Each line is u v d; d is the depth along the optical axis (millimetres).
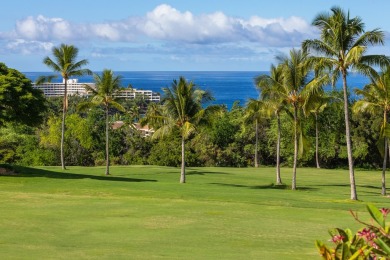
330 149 80250
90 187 36781
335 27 34688
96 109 87000
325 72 36094
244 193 36812
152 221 22922
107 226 21312
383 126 41312
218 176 56000
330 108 78562
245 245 17812
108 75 56562
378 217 5180
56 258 14188
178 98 46875
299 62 42688
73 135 82750
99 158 84250
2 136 81938
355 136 79562
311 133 81375
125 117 95125
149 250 16188
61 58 58656
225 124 84688
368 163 83938
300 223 23391
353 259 5129
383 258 5180
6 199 29625
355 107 43625
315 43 35438
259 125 85250
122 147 86125
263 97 46406
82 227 20938
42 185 37375
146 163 82562
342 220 24578
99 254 15141
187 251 16203
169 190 36281
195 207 27984
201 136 82562
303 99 43656
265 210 27688
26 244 16812
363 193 42562
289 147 81000
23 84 43438
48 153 80875
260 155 87062
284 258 15383
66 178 43344
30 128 92500
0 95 40406
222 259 14781
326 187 47031
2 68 44688
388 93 40812
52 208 26266
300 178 56000
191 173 58969
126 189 36156
